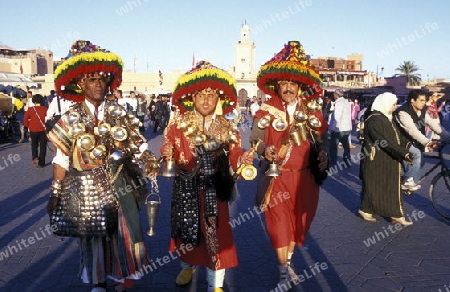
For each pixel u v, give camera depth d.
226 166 3.56
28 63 60.66
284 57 3.89
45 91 53.47
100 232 3.11
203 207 3.49
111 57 3.18
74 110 3.21
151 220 3.59
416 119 5.96
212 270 3.53
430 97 10.08
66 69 3.15
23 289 3.77
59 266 4.27
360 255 4.64
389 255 4.64
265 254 4.62
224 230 3.53
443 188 7.63
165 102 19.41
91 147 3.08
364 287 3.87
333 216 6.15
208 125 3.63
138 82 60.88
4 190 7.75
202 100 3.56
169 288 3.80
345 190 7.84
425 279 4.03
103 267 3.29
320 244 4.99
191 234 3.45
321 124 3.88
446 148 13.52
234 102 3.70
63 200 3.19
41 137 10.30
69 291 3.73
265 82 4.01
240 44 61.28
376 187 5.71
